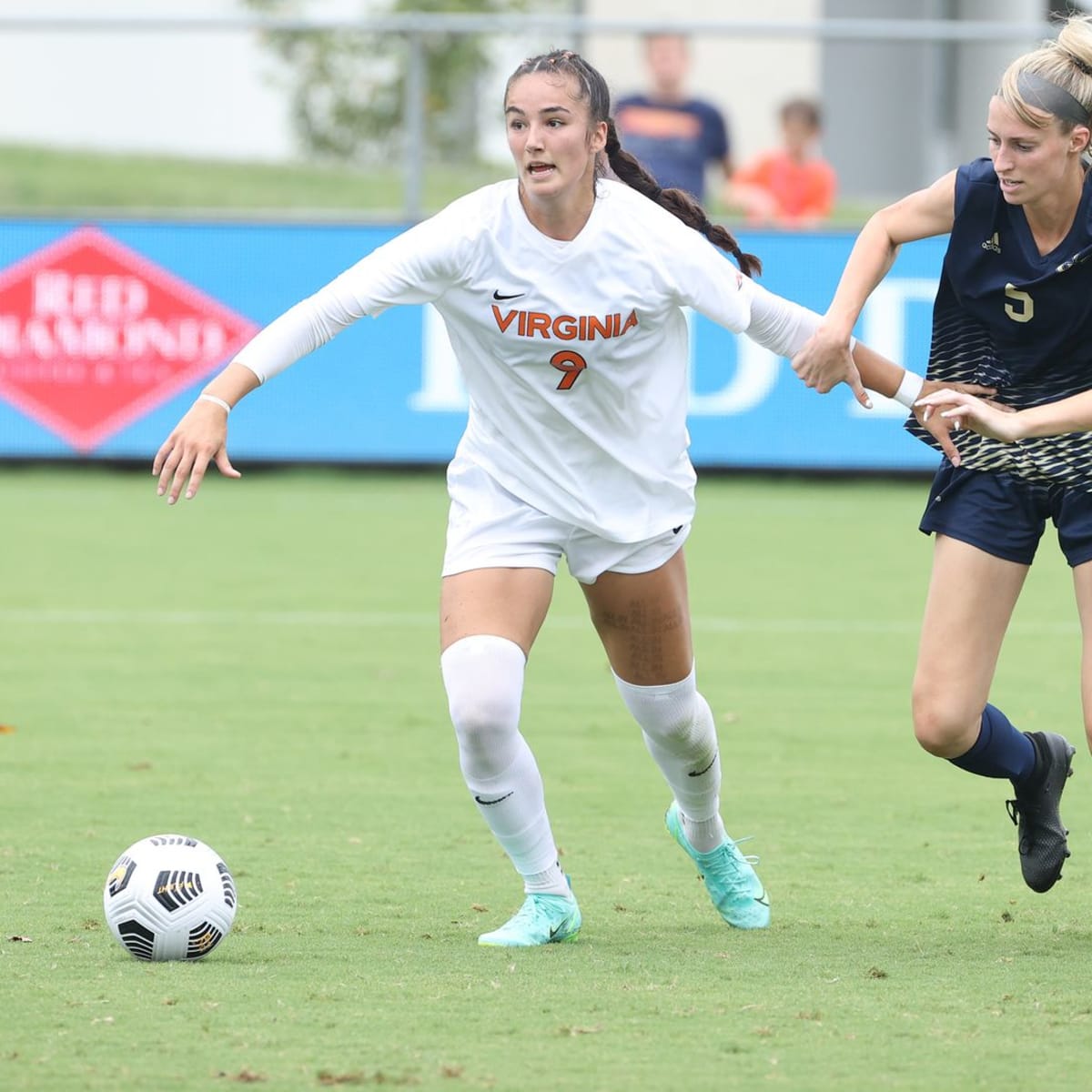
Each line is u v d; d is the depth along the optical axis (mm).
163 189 63688
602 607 17891
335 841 22422
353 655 35875
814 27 61375
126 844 21953
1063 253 16984
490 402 17422
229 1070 13289
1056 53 16297
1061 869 19766
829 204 61812
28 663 34781
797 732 29594
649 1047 13922
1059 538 17750
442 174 63219
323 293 16891
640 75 65562
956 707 17797
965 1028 14492
